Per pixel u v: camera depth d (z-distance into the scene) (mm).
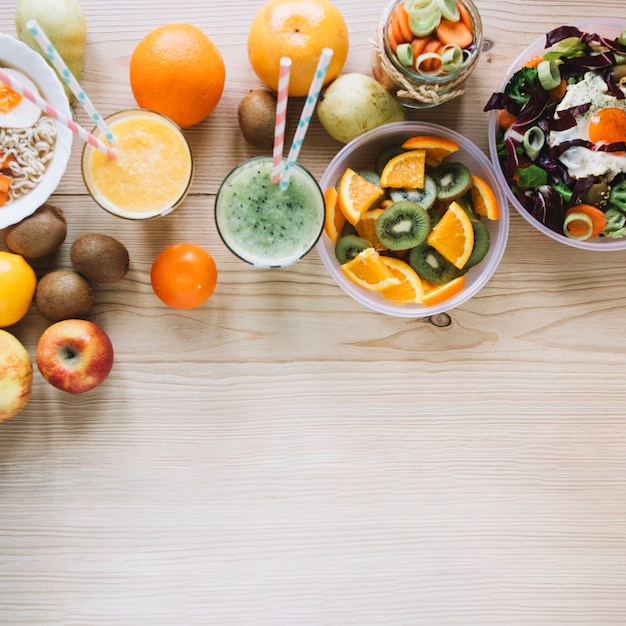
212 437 1031
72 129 816
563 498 1054
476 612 1045
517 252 1042
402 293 980
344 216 988
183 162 937
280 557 1032
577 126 945
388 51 912
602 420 1050
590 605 1052
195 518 1030
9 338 938
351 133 971
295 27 899
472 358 1044
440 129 978
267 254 945
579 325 1049
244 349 1031
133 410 1025
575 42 935
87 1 999
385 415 1042
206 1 1010
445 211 1000
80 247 931
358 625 1035
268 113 950
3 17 1002
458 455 1046
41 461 1021
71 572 1023
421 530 1043
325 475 1038
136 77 921
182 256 937
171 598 1027
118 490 1025
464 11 906
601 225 949
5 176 942
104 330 1018
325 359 1036
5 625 1019
